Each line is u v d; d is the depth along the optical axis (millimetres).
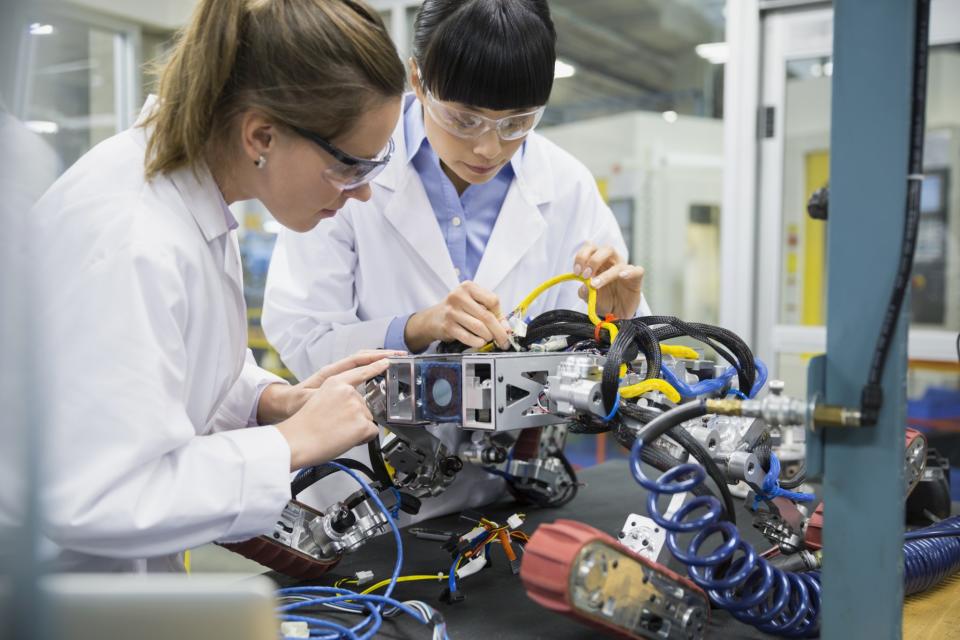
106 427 794
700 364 1181
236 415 1243
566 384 952
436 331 1349
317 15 895
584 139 5156
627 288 1396
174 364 875
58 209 868
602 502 1512
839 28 722
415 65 1289
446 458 1227
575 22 5137
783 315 3322
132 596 558
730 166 3285
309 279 1560
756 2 3188
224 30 891
